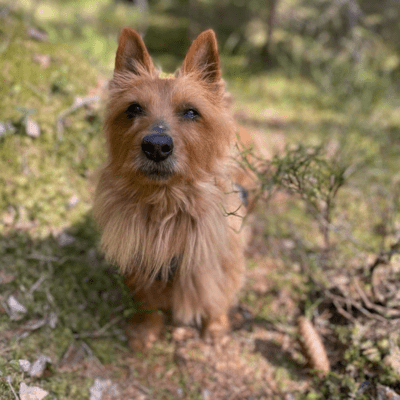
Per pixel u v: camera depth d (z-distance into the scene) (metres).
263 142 0.68
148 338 0.48
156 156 0.36
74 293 0.49
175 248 0.41
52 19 1.07
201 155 0.40
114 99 0.40
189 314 0.47
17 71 0.61
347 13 1.15
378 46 1.11
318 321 0.49
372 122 0.88
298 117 0.94
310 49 1.19
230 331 0.50
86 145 0.60
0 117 0.56
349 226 0.62
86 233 0.54
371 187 0.70
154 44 1.28
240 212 0.46
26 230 0.52
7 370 0.38
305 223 0.65
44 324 0.45
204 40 0.41
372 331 0.45
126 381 0.43
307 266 0.56
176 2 1.51
